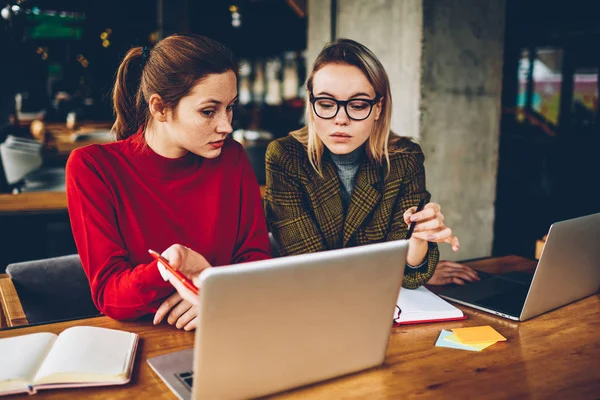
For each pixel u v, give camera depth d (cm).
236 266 85
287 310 92
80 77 830
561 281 139
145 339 123
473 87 316
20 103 986
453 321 136
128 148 148
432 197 314
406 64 308
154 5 1069
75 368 101
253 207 164
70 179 140
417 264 154
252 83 2356
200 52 129
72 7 895
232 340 89
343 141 158
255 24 1349
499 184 739
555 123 796
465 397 101
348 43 157
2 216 294
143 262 146
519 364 114
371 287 101
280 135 1037
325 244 175
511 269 181
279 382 98
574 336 128
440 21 299
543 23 754
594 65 717
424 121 303
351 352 105
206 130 133
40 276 167
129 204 144
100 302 132
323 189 173
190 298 112
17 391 98
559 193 691
